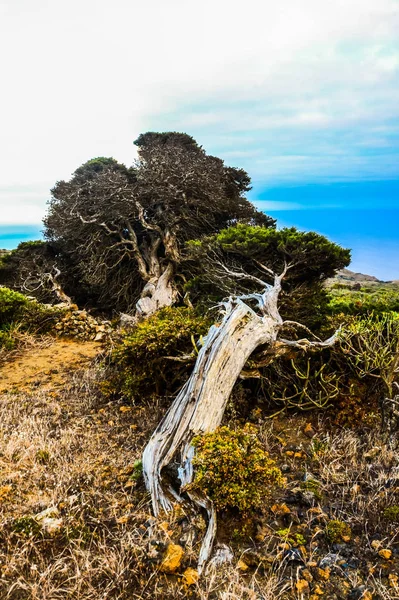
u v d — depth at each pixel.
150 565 2.89
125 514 3.46
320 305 7.91
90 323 10.82
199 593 2.67
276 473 3.48
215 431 3.91
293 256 7.77
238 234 8.57
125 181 15.48
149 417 5.47
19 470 4.12
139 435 4.99
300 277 8.43
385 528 3.28
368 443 4.56
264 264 8.32
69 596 2.66
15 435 4.77
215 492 3.31
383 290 10.27
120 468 4.24
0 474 4.05
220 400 4.38
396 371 5.12
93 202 16.31
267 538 3.18
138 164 16.27
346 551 3.06
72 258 17.31
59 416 5.66
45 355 8.95
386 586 2.75
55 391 6.75
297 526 3.33
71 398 6.35
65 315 10.84
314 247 7.62
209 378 4.45
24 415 5.55
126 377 6.12
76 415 5.69
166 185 14.87
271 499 3.63
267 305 6.05
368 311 6.80
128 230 16.53
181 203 15.49
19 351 9.15
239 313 5.20
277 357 5.50
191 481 3.53
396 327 5.42
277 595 2.66
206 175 14.99
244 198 17.97
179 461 3.96
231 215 16.73
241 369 4.87
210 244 8.98
